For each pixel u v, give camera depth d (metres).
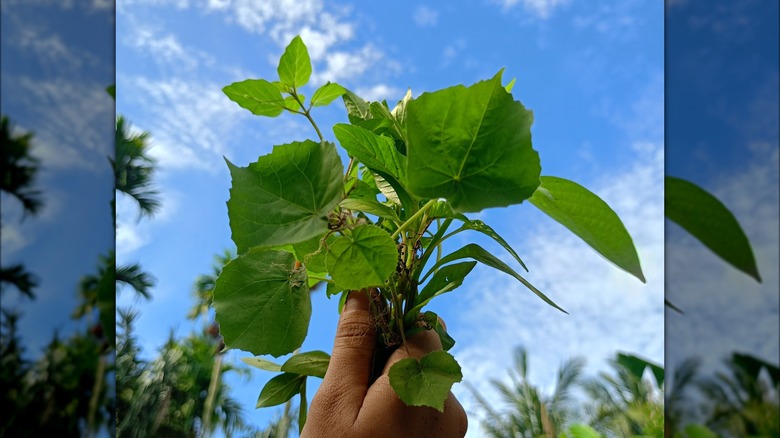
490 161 0.20
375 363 0.27
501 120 0.20
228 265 0.27
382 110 0.30
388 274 0.24
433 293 0.28
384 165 0.27
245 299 0.26
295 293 0.26
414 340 0.27
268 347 0.26
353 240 0.24
